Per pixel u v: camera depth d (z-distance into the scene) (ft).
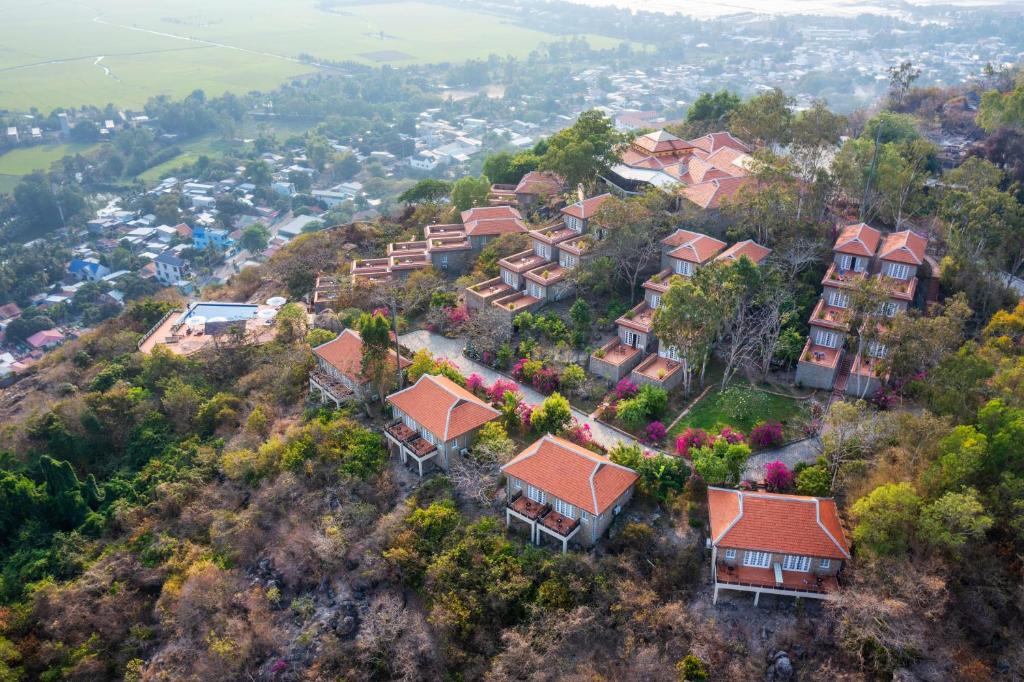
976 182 331.16
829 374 257.55
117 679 221.25
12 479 274.36
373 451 252.21
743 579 187.01
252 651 211.00
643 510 216.74
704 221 334.03
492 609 200.34
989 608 173.68
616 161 405.80
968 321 284.61
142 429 301.22
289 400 296.51
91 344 395.75
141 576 241.35
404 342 314.14
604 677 180.45
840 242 301.02
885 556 180.45
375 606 212.84
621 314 303.48
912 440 203.72
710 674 178.29
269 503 243.81
